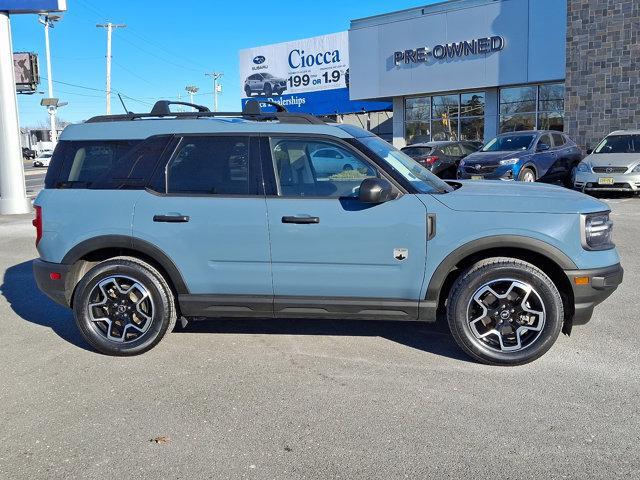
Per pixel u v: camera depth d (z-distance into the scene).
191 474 3.13
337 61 35.91
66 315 6.07
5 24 14.12
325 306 4.55
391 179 4.46
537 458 3.20
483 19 21.09
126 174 4.76
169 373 4.48
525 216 4.30
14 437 3.56
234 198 4.57
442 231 4.34
